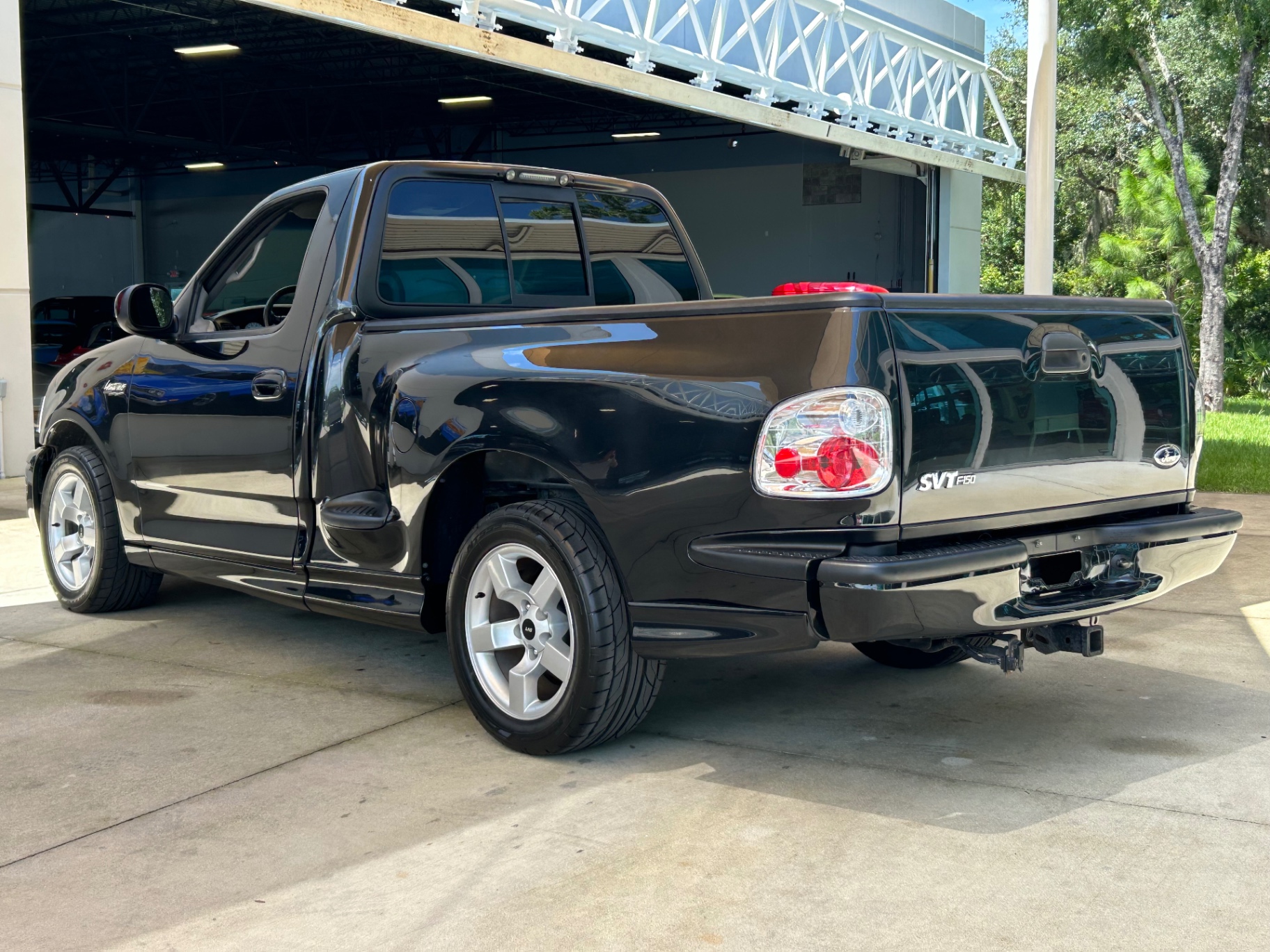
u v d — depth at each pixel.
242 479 4.58
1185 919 2.62
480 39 12.39
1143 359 3.74
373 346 4.09
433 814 3.26
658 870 2.89
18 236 10.29
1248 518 8.61
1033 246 9.23
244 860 2.98
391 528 3.99
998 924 2.61
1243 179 34.75
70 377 5.50
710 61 16.08
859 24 19.58
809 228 27.12
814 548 3.14
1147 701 4.25
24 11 20.03
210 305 4.93
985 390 3.28
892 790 3.40
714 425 3.25
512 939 2.57
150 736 3.91
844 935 2.56
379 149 29.59
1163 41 29.92
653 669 3.58
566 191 4.94
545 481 3.79
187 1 18.89
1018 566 3.31
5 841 3.11
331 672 4.67
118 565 5.43
